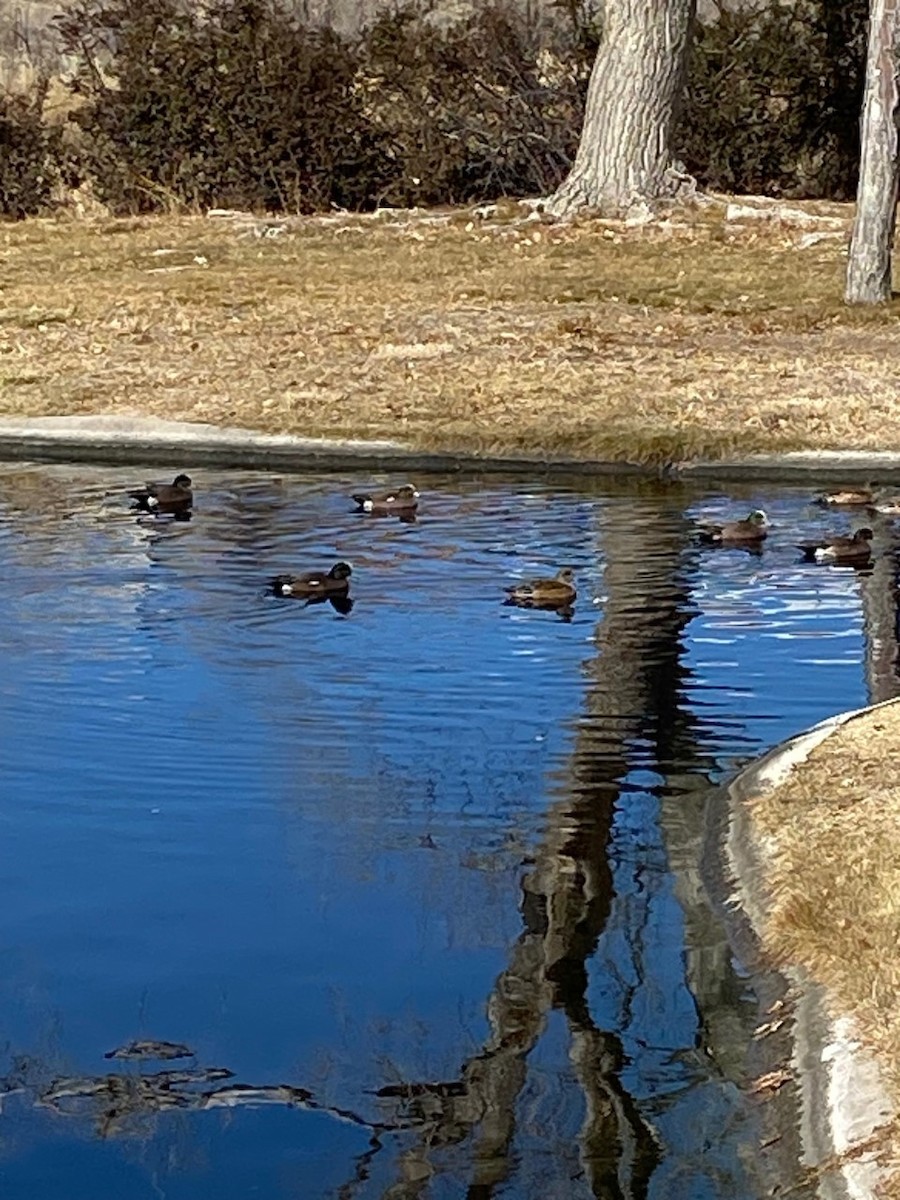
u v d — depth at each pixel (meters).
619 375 21.05
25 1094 6.26
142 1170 5.83
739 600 13.04
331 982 7.02
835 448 18.02
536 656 11.62
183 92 36.22
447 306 25.06
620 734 10.00
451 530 15.41
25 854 8.27
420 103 36.53
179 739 9.92
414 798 8.99
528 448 18.11
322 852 8.28
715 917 7.53
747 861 7.96
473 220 32.16
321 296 25.94
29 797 8.99
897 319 24.20
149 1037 6.63
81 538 15.02
